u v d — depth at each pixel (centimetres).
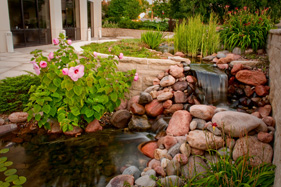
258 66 470
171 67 469
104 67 420
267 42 543
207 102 441
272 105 357
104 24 2225
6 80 482
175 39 686
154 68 489
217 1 1505
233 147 276
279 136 230
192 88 441
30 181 267
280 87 295
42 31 1247
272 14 1280
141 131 405
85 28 1655
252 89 420
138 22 2114
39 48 1108
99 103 397
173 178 244
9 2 1034
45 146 349
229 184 213
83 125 412
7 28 973
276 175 204
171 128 359
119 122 422
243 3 1418
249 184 210
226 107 423
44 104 367
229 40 613
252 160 249
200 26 666
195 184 221
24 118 415
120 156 325
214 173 223
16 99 437
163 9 2138
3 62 743
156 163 288
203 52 632
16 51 995
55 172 287
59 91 380
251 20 611
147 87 496
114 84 403
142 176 263
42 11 1241
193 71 463
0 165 296
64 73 327
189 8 1616
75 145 355
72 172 288
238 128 281
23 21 1116
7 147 343
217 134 293
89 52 419
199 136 292
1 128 386
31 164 301
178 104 429
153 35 750
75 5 1584
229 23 656
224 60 518
